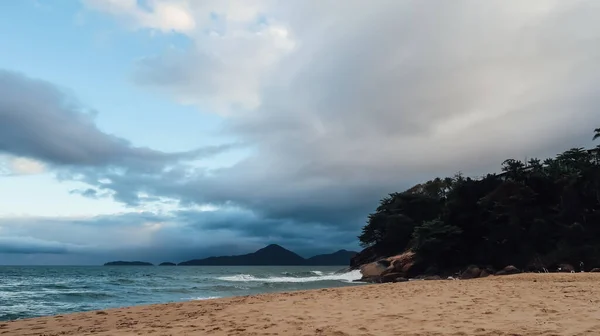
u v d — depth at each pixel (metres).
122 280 56.06
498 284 19.86
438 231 59.19
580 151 67.44
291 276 79.44
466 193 64.62
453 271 58.81
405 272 59.75
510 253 57.12
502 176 68.62
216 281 54.84
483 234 61.50
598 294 13.27
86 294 31.95
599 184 57.16
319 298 15.16
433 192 88.38
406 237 75.94
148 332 9.05
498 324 8.02
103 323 11.74
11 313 21.31
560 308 9.91
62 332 10.25
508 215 57.28
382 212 85.38
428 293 15.50
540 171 65.12
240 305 13.98
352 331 8.02
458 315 9.41
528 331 7.20
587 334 6.79
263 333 8.30
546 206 60.66
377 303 12.56
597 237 54.34
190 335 8.46
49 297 30.09
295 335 7.95
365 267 68.19
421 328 7.98
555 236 55.66
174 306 15.41
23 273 85.56
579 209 57.00
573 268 48.62
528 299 12.09
